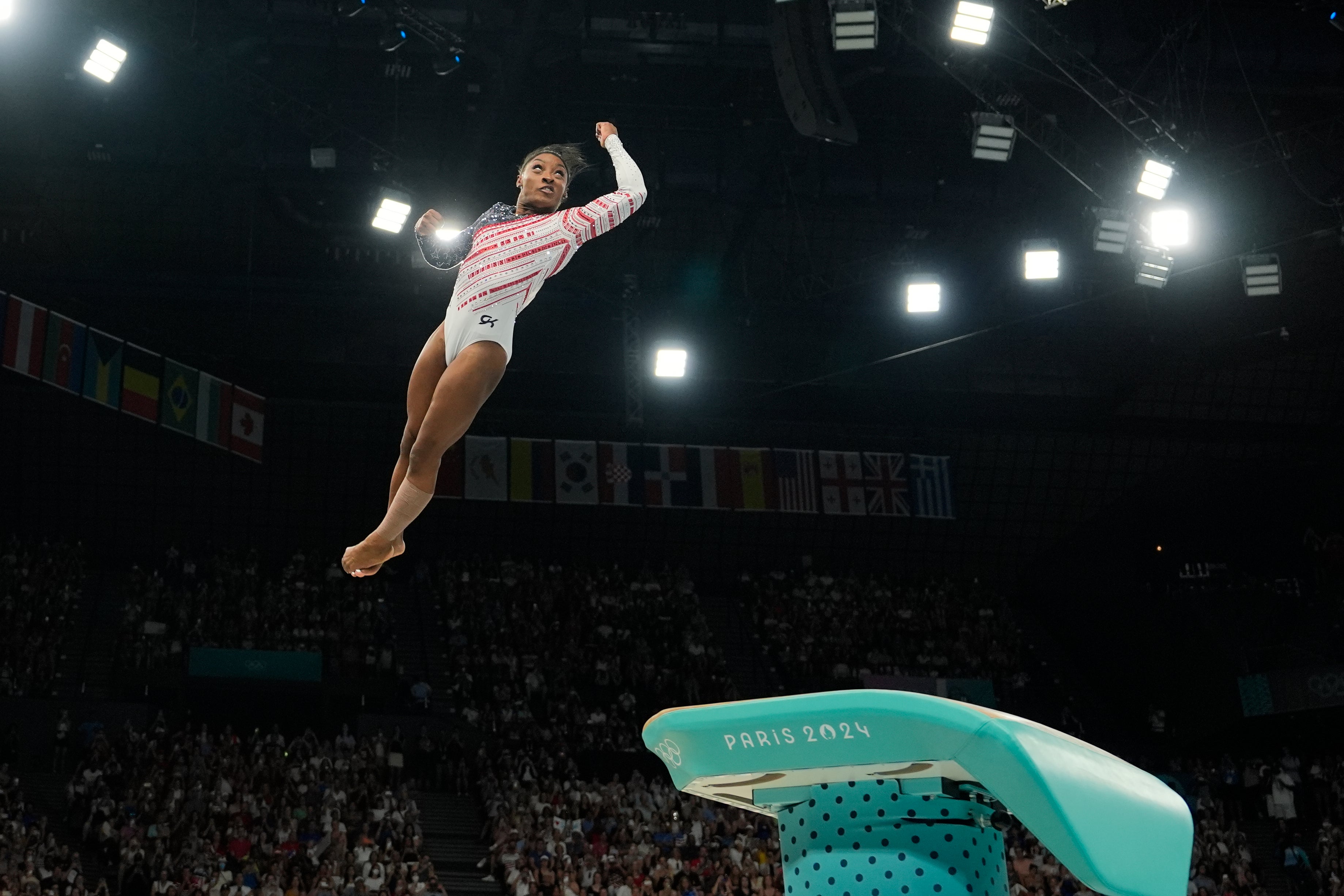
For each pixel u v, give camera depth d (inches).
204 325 1352.1
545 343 1437.0
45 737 1093.8
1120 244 946.1
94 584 1365.7
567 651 1347.2
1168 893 116.1
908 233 1291.8
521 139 1118.4
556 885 876.6
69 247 1269.7
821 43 837.2
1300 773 1273.4
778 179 1151.6
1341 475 1444.4
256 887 823.1
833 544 1608.0
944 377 1498.5
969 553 1643.7
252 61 1037.8
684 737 122.0
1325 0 937.5
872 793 124.1
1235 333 1421.0
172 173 1131.3
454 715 1230.9
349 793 993.5
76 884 796.0
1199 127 1072.8
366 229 1184.8
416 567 1472.7
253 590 1334.9
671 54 991.6
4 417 1384.1
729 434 1520.7
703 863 923.4
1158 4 960.3
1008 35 941.2
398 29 936.3
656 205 1162.6
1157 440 1572.3
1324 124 1140.5
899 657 1482.5
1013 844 952.3
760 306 1343.5
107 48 915.4
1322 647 1365.7
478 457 1430.9
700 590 1598.2
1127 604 1525.6
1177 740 1416.1
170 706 1201.4
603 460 1456.7
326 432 1449.3
